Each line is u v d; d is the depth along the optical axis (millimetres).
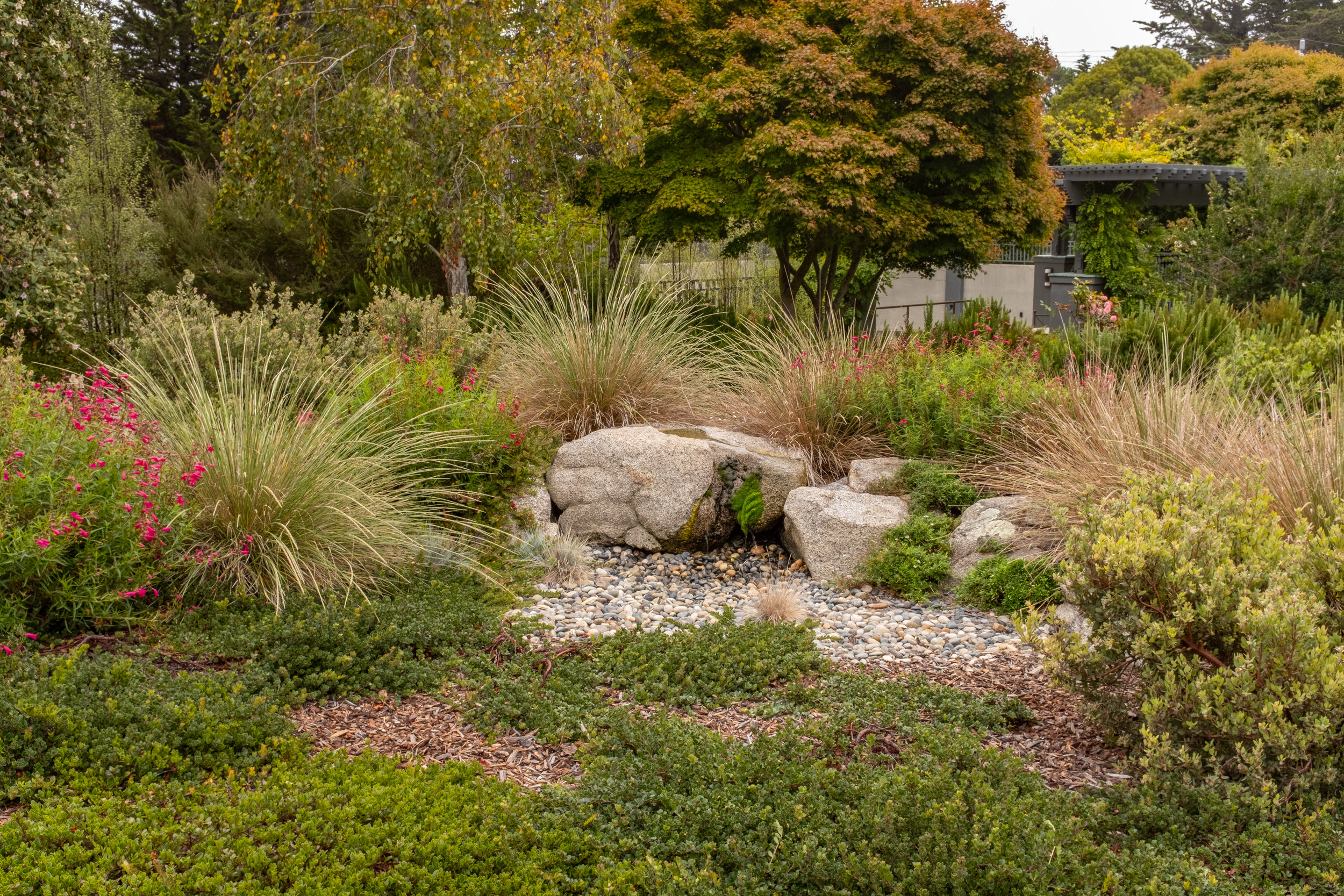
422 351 7516
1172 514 3447
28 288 8953
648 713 3896
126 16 23766
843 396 7383
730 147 11383
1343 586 3309
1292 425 5234
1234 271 11945
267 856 2535
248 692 3721
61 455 4410
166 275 13555
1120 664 3496
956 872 2383
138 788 2898
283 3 12164
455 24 11188
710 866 2688
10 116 8969
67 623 4148
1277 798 2836
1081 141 23562
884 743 3518
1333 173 11578
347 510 5238
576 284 11414
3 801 2867
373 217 11500
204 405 5312
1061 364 8336
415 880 2551
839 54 10961
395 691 4012
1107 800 3043
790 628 4781
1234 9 43844
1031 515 5910
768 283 15961
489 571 5637
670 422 7777
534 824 2875
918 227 11086
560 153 12266
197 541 4809
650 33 11969
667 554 6629
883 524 6148
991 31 10805
